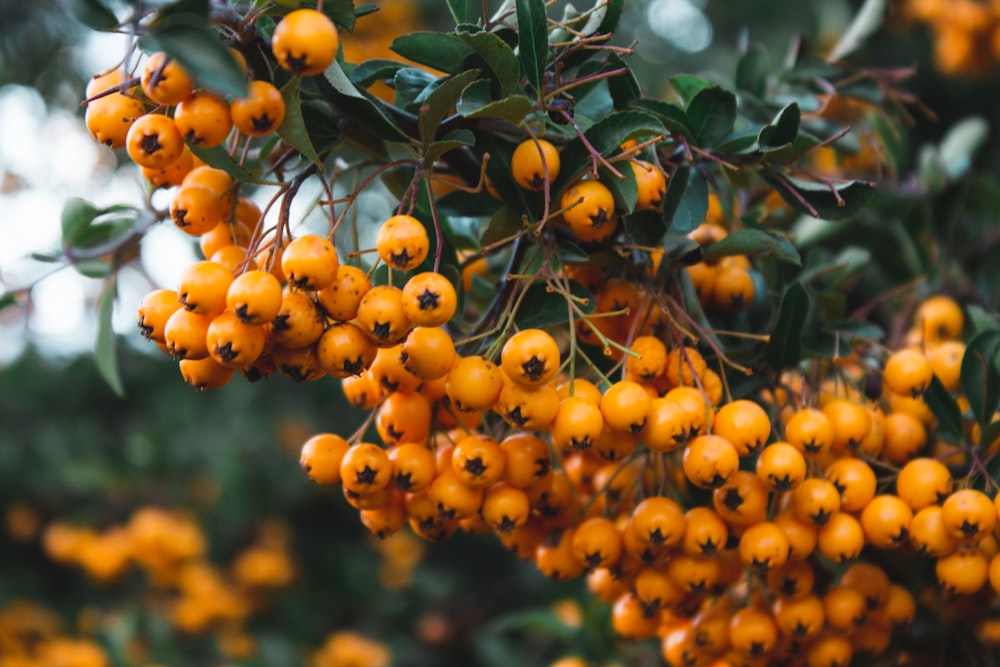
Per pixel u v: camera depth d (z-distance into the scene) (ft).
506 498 1.28
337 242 1.40
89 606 2.86
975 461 1.32
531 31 1.25
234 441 3.08
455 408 1.25
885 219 1.74
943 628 1.42
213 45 1.18
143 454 2.95
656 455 1.36
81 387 3.41
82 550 2.66
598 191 1.26
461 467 1.26
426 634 2.92
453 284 1.32
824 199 1.31
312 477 1.30
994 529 1.30
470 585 3.32
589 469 1.38
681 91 1.38
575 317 1.30
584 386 1.26
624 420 1.24
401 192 1.36
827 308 1.46
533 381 1.23
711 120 1.31
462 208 1.38
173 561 2.61
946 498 1.29
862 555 1.39
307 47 1.19
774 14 3.32
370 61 1.32
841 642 1.34
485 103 1.26
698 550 1.29
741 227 1.47
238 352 1.21
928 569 1.39
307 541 3.13
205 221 1.28
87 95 1.26
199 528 2.88
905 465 1.35
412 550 3.23
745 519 1.28
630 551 1.31
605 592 1.39
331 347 1.23
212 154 1.24
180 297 1.22
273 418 3.30
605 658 1.64
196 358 1.23
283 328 1.22
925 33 2.96
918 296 1.62
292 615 2.87
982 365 1.35
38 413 3.34
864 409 1.31
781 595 1.32
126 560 2.63
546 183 1.24
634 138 1.27
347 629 3.00
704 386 1.30
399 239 1.22
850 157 1.77
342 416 3.46
